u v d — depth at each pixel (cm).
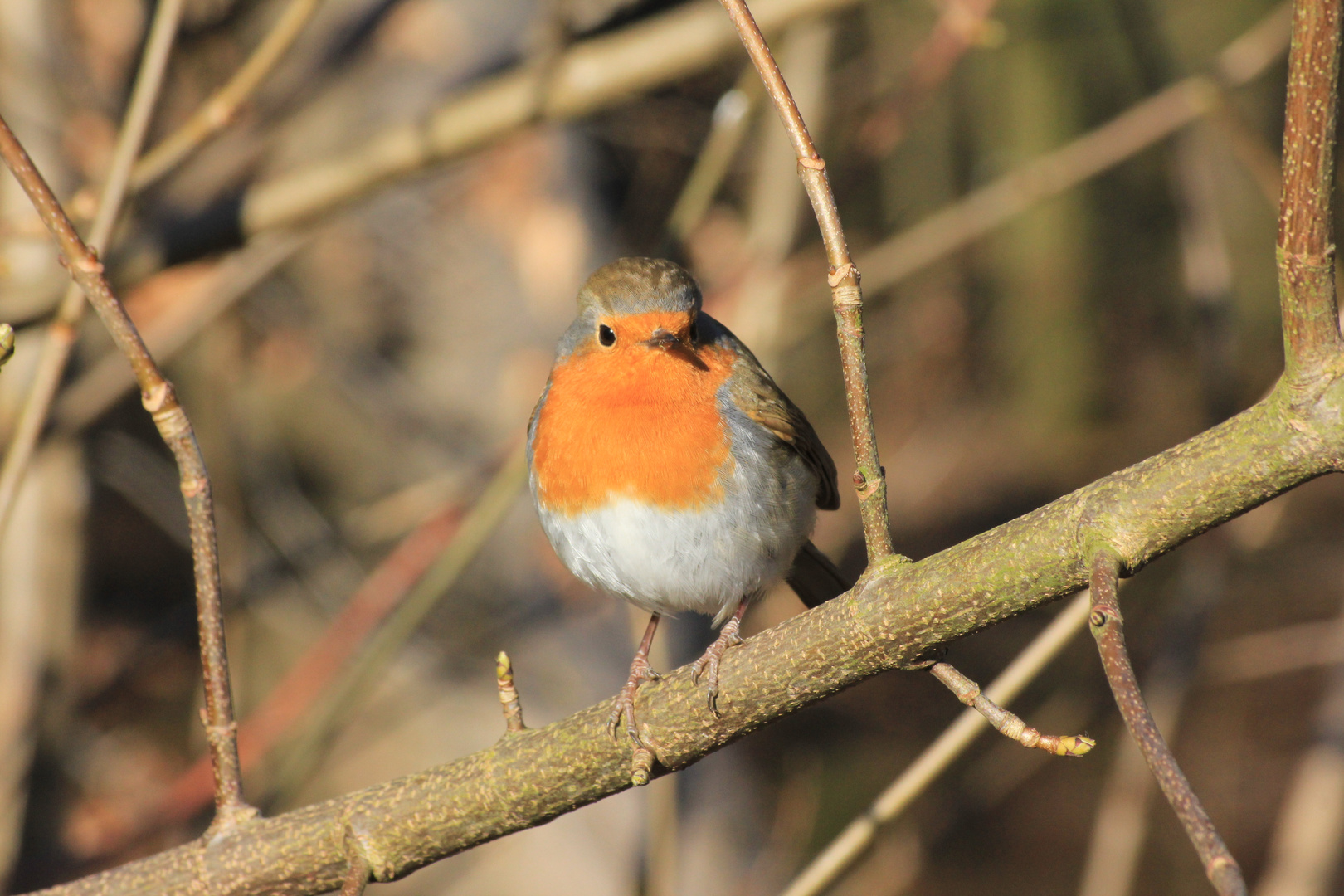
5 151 477
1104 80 1692
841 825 1736
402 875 543
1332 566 1491
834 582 800
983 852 1955
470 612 1242
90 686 1337
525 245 1275
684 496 685
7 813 1023
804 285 1262
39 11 1061
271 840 546
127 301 1251
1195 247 1009
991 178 1703
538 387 1259
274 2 1216
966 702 459
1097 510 423
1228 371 979
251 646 1483
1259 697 2114
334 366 1280
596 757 523
